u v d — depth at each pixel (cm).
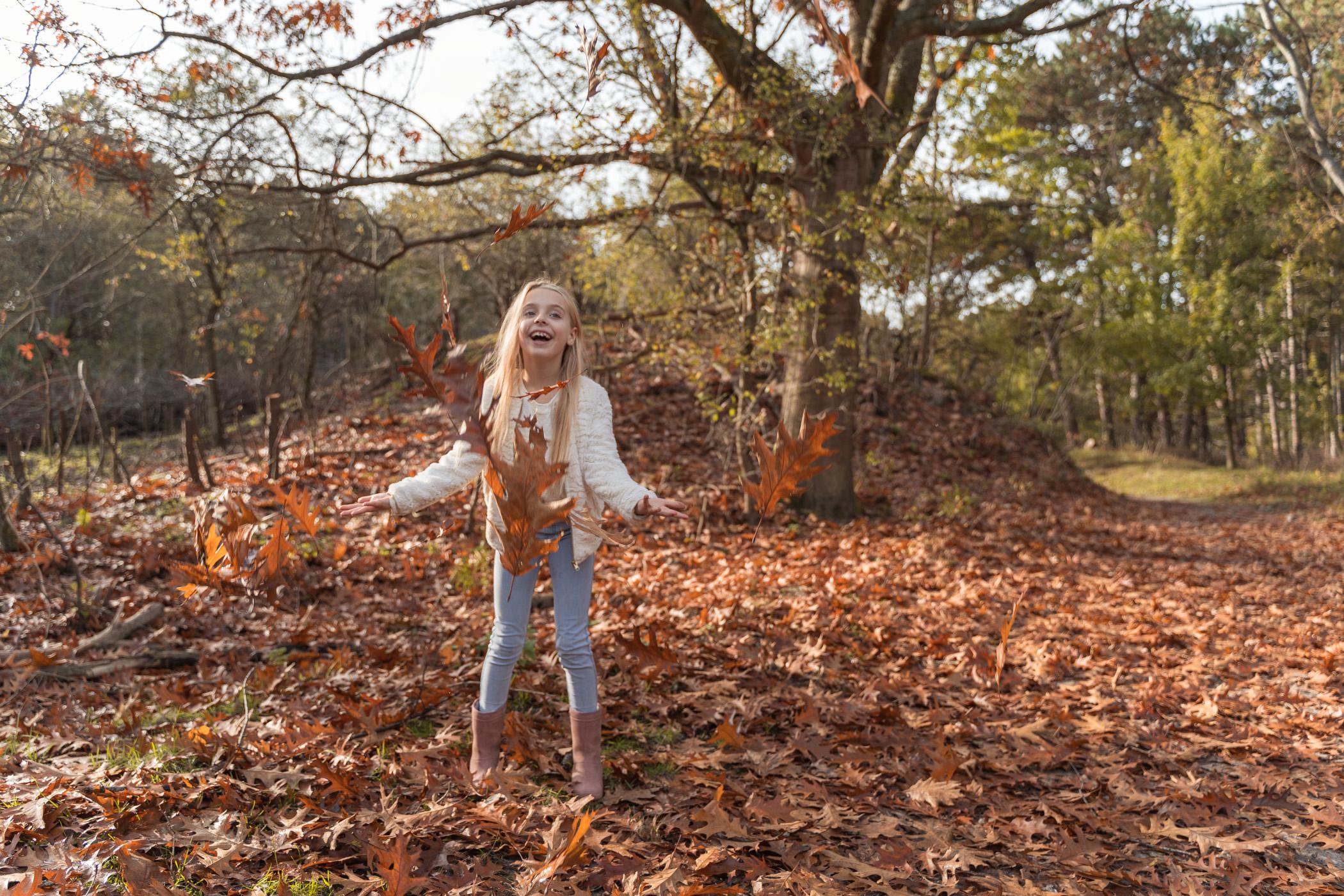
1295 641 501
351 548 722
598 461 249
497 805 239
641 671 365
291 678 370
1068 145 2625
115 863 201
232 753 265
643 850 225
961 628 494
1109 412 3469
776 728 328
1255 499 1767
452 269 1834
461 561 636
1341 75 1276
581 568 258
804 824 244
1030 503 1277
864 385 1542
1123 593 666
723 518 928
